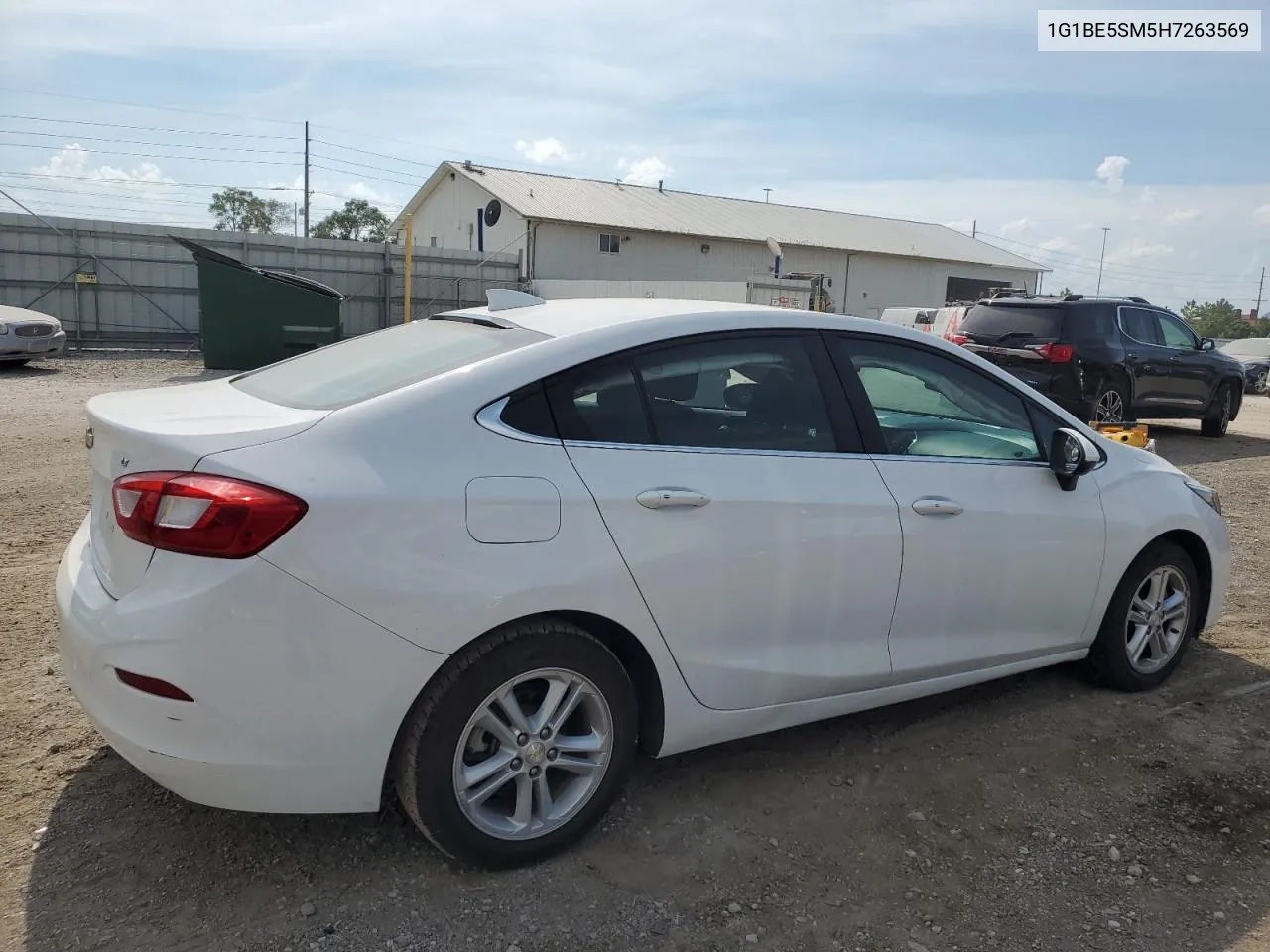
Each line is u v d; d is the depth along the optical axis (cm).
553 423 277
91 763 324
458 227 3822
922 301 4531
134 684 240
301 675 240
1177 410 1249
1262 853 304
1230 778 348
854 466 326
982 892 279
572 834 285
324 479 243
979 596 357
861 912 268
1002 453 375
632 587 279
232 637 235
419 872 276
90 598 256
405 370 290
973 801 328
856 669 330
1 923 247
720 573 295
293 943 245
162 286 2241
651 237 3631
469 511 255
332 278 2545
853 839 303
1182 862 297
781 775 340
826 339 338
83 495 683
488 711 265
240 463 241
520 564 260
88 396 1280
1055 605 381
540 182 3797
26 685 376
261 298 1709
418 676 252
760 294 2403
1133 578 405
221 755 239
